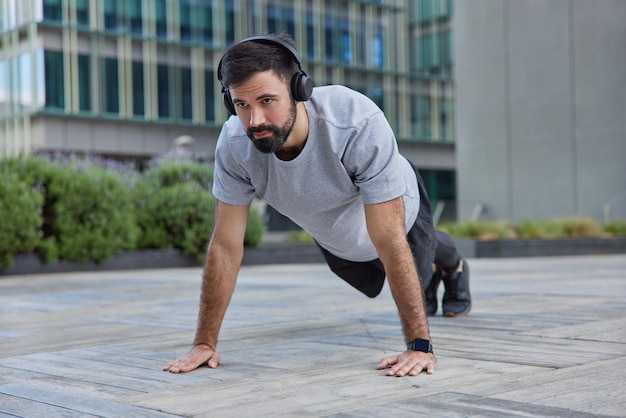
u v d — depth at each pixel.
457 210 19.45
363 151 2.28
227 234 2.48
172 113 23.83
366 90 27.94
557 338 2.93
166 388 2.14
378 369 2.33
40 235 8.67
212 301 2.48
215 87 24.69
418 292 2.36
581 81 18.23
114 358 2.69
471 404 1.86
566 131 18.47
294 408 1.86
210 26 24.45
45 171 8.98
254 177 2.40
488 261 11.09
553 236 14.46
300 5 26.22
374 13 28.11
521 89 19.22
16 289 6.35
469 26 20.20
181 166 11.02
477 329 3.21
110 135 22.86
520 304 4.25
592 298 4.57
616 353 2.57
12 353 2.89
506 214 19.47
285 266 10.59
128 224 9.46
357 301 4.74
